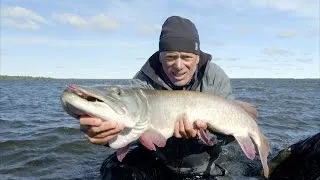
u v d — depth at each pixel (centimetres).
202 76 123
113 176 132
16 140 205
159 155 130
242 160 151
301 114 345
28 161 167
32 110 399
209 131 115
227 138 120
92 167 159
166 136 102
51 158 171
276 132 242
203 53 125
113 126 88
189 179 134
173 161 130
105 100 87
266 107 418
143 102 96
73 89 83
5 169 156
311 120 304
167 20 116
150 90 100
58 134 224
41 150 186
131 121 92
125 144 96
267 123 281
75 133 228
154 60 125
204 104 103
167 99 101
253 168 144
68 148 189
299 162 136
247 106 115
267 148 116
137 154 137
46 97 670
